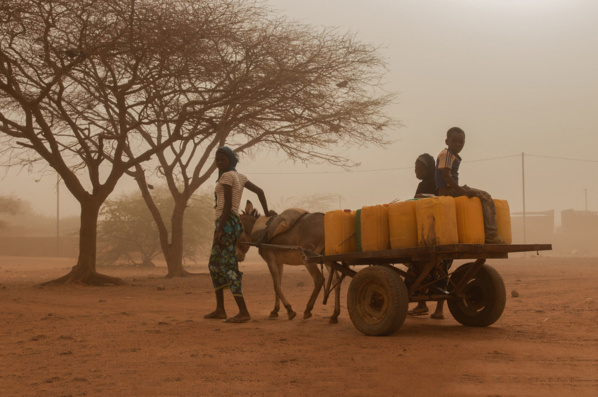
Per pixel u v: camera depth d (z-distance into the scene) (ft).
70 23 47.32
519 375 14.75
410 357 17.24
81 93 61.05
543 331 22.26
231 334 22.56
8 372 15.94
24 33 45.75
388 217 22.56
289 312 27.12
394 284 20.97
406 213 21.70
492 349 18.35
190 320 27.20
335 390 13.58
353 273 24.57
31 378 15.21
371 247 22.71
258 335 22.24
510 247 21.22
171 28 47.85
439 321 26.30
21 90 55.42
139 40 47.75
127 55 50.80
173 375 15.40
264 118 61.00
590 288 40.86
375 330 21.33
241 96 55.47
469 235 20.77
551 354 17.43
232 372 15.70
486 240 21.48
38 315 29.50
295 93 58.13
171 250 75.05
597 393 12.95
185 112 53.83
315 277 26.37
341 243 23.82
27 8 43.88
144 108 53.11
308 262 25.04
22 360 17.60
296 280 59.62
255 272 80.84
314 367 16.12
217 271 26.94
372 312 22.09
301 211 26.99
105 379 15.02
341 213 24.03
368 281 21.98
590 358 16.79
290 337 21.63
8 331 23.77
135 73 50.11
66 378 15.14
